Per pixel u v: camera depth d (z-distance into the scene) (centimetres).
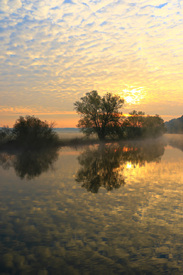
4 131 2164
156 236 401
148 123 5278
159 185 785
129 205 573
